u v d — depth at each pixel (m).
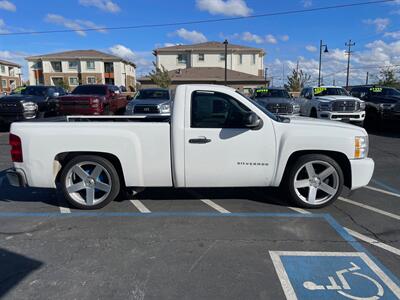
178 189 5.79
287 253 3.56
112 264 3.34
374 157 8.58
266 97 14.28
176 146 4.54
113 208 4.90
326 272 3.21
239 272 3.20
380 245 3.75
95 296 2.84
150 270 3.23
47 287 2.96
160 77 43.12
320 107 13.41
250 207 4.95
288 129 4.63
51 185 4.66
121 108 17.77
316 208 4.86
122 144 4.56
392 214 4.68
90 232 4.08
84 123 4.63
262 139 4.59
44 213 4.71
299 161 4.71
